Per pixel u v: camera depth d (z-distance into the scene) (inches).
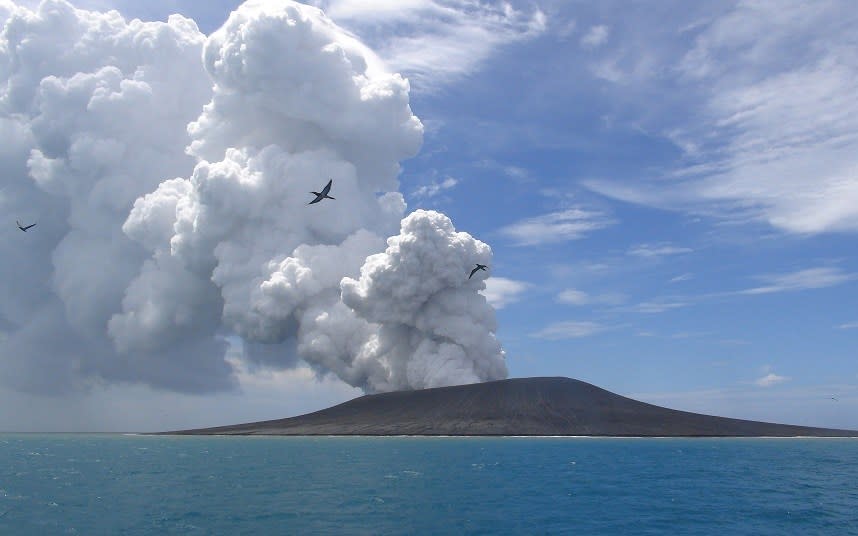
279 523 1696.6
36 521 1755.7
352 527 1642.5
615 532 1630.2
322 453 4104.3
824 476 3006.9
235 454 4207.7
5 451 4980.3
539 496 2207.2
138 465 3486.7
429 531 1596.9
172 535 1555.1
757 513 1955.0
